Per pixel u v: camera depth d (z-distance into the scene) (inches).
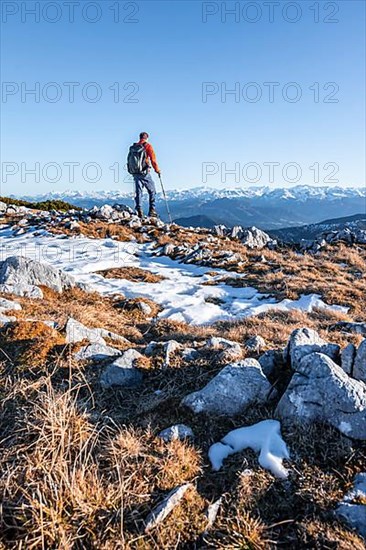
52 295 398.0
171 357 215.2
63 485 127.6
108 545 113.9
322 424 151.7
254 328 338.3
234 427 161.2
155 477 136.3
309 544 113.5
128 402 183.3
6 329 230.7
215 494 132.6
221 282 549.0
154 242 740.0
